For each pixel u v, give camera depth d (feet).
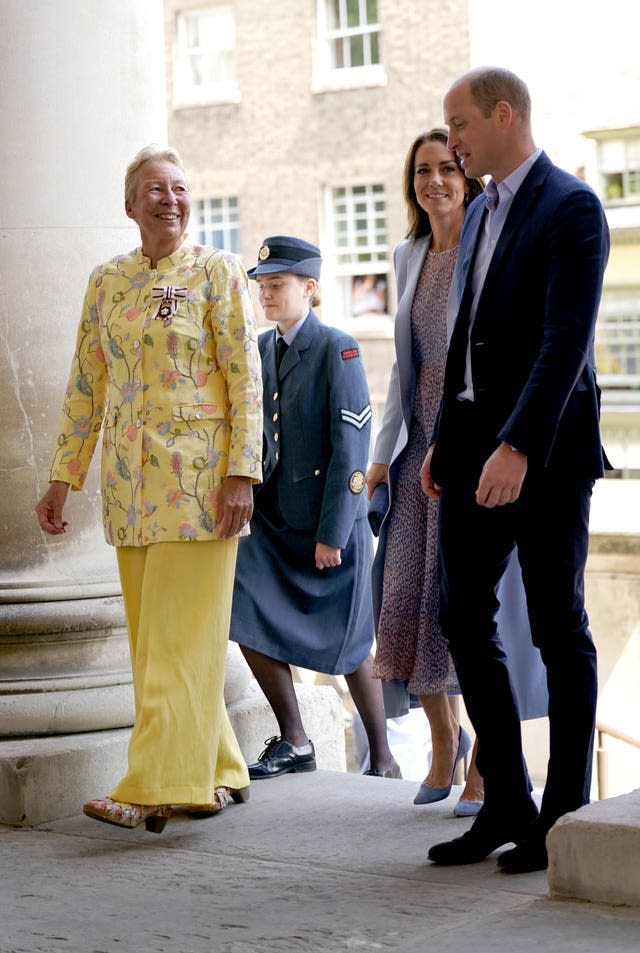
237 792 18.52
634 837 13.89
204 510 16.81
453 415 15.33
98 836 17.43
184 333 16.81
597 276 14.39
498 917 13.92
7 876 15.97
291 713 20.30
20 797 17.90
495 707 15.44
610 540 92.73
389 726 27.68
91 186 19.83
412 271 18.26
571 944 13.10
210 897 14.99
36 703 18.86
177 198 16.99
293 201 109.50
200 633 16.88
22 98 19.48
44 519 18.01
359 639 20.93
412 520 18.21
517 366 14.87
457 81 15.03
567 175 14.82
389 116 105.29
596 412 14.97
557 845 14.35
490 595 15.42
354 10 106.83
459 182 17.80
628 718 90.99
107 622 19.53
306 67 108.17
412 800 18.54
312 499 20.30
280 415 20.38
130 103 20.17
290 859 16.21
